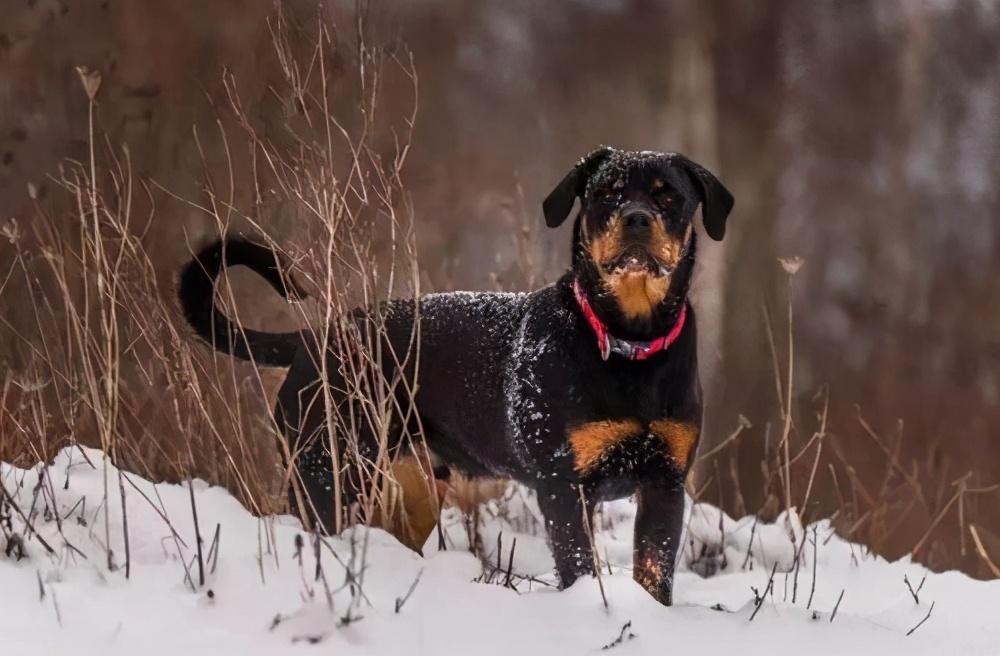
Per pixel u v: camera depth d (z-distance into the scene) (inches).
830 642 190.4
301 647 167.3
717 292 569.3
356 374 238.7
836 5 703.7
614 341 216.5
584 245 221.8
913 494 405.1
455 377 243.4
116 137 352.5
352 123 282.8
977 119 820.6
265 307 372.5
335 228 224.5
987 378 714.8
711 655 182.2
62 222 304.2
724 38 588.4
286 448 233.1
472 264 539.5
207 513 214.7
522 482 237.8
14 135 348.5
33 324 293.4
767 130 584.7
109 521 206.2
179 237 322.7
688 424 221.9
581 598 193.6
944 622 217.9
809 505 352.2
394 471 257.1
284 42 256.1
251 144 251.8
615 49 797.9
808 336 749.3
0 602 168.6
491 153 818.2
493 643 177.6
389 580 195.0
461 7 836.6
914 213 799.1
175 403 241.6
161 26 373.4
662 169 222.7
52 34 365.4
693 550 279.3
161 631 167.5
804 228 751.7
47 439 240.4
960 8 815.7
